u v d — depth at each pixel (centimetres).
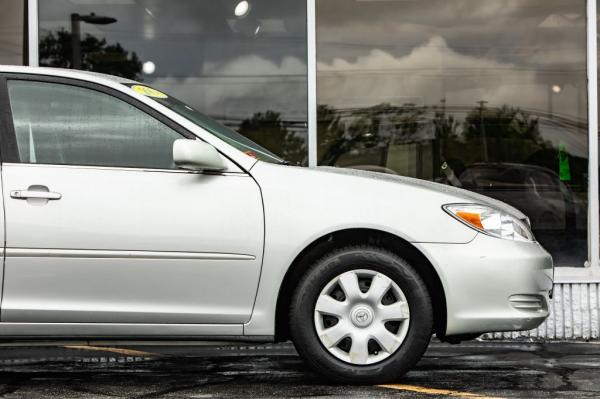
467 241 544
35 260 531
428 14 832
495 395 533
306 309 544
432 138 827
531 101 824
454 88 828
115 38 841
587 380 583
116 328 540
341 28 834
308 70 830
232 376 601
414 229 543
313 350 544
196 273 539
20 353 709
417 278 543
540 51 825
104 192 537
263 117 834
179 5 841
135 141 550
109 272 535
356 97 830
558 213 816
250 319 544
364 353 544
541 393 539
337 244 557
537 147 821
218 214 540
